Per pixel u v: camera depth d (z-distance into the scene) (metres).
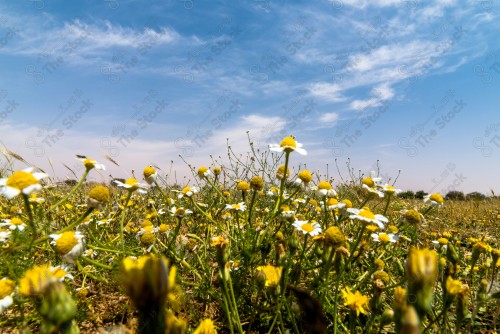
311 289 2.48
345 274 2.98
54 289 1.02
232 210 3.78
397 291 1.39
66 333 1.01
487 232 6.36
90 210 2.48
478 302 2.05
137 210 5.93
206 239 3.70
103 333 2.30
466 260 4.00
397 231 3.76
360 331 2.44
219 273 2.11
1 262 2.62
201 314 2.75
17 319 2.39
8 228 3.36
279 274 2.11
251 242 3.29
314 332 1.75
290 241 2.42
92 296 2.96
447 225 6.60
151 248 3.12
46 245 3.19
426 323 2.57
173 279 0.88
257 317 2.69
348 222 4.55
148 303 0.84
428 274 1.13
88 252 3.24
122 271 0.86
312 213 4.80
